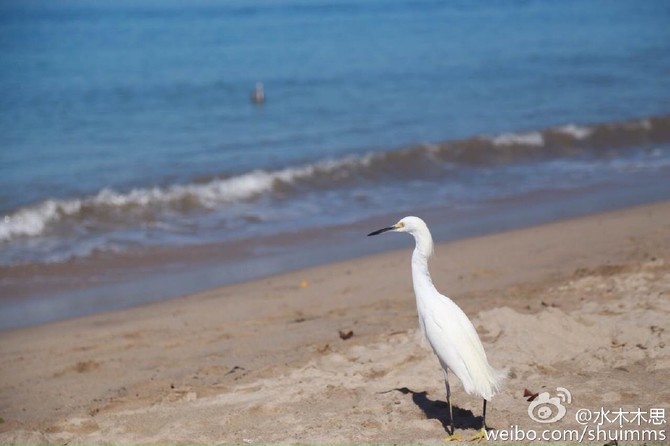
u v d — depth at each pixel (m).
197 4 101.56
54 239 16.75
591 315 9.52
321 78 36.28
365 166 22.16
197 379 9.04
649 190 19.78
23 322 12.19
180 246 16.20
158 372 9.54
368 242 16.20
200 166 21.92
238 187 20.14
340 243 16.19
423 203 19.06
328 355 9.28
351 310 11.62
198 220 18.05
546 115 28.88
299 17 72.69
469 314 10.37
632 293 10.49
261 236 16.78
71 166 21.97
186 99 31.91
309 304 12.16
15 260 15.38
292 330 10.80
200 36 54.81
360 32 56.03
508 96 32.44
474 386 6.27
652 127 26.44
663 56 42.41
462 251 14.60
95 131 26.47
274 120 28.08
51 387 9.32
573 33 54.00
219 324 11.46
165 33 57.84
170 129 26.77
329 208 18.84
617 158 23.70
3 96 32.38
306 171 21.30
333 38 52.19
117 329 11.55
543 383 7.78
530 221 17.14
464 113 29.19
